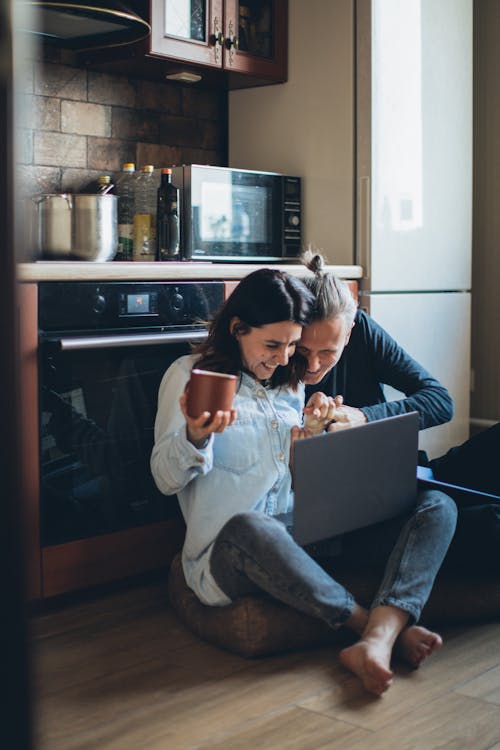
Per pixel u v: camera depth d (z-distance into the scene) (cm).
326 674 186
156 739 159
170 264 249
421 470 238
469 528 213
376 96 313
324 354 212
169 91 333
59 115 298
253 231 312
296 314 194
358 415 225
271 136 337
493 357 388
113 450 236
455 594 214
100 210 262
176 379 204
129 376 237
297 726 163
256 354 198
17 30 61
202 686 181
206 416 176
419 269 336
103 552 237
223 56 307
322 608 186
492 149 381
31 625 63
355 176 317
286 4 328
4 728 62
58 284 218
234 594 198
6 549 61
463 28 352
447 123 346
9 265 61
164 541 252
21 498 62
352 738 158
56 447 222
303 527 187
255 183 311
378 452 199
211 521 204
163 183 287
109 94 312
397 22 320
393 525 211
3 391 61
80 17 259
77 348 216
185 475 193
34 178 292
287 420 210
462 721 164
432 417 243
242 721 165
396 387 258
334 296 210
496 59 376
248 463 204
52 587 226
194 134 343
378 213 316
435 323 343
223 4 304
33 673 63
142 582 251
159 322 243
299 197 327
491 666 190
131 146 321
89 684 183
